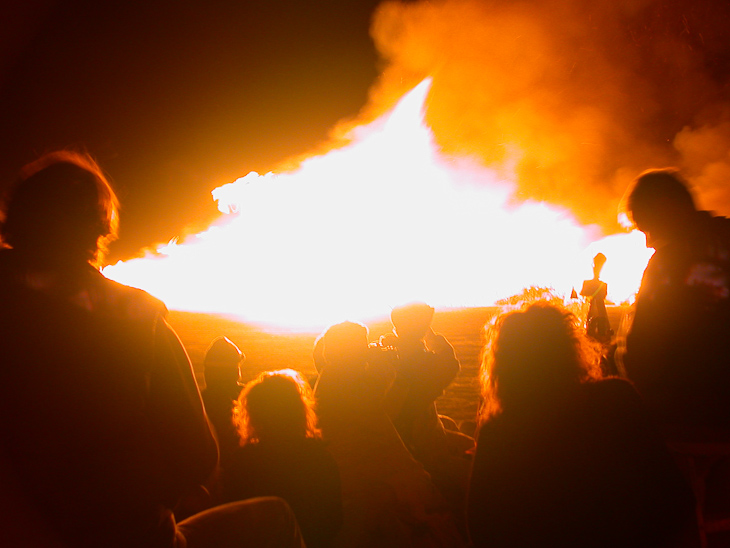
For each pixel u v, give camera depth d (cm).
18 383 134
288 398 237
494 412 192
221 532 174
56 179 146
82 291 144
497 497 183
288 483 230
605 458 173
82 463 136
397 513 244
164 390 149
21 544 132
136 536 141
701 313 202
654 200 217
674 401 206
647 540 170
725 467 201
